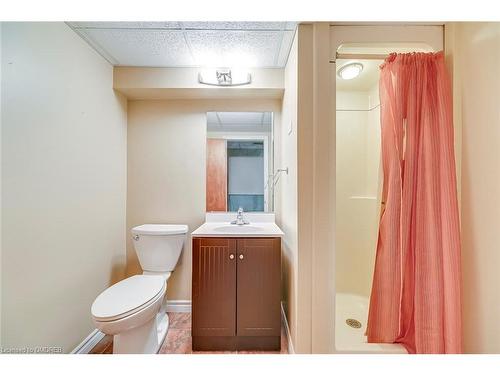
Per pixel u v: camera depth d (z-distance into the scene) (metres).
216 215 2.16
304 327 1.35
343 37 1.34
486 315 1.09
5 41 1.05
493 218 1.06
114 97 1.91
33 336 1.17
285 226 1.86
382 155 1.43
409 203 1.31
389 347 1.35
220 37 1.52
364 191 2.17
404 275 1.34
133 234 1.88
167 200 2.15
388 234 1.37
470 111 1.18
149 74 1.90
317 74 1.33
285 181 1.87
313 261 1.34
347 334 1.58
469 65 1.18
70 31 1.42
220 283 1.58
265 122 2.19
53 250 1.29
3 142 1.04
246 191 2.19
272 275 1.58
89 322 1.57
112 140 1.88
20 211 1.11
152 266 1.87
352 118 2.20
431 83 1.27
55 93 1.31
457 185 1.23
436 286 1.21
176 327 1.87
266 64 1.86
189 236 2.14
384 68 1.38
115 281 1.92
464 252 1.21
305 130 1.37
